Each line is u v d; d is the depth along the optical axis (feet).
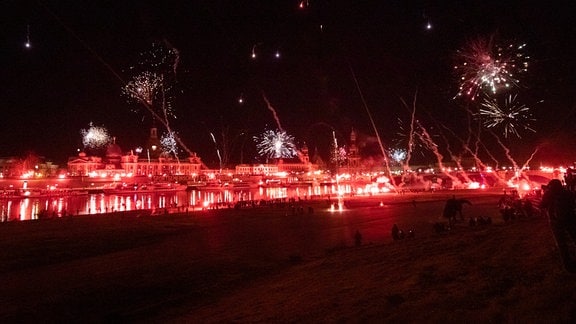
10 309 49.39
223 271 66.18
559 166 337.93
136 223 138.21
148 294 54.49
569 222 25.80
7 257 81.30
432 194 271.28
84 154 505.66
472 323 23.94
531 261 33.68
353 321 29.09
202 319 39.99
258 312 38.22
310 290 42.93
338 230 111.96
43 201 306.14
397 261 49.26
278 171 611.47
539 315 22.44
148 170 527.81
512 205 104.22
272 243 93.86
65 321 45.03
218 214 165.99
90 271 68.90
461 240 55.98
